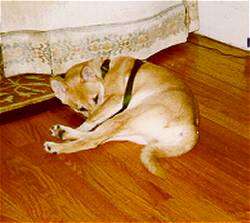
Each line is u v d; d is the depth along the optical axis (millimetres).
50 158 1200
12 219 1004
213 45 1941
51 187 1099
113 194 1075
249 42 1852
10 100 1419
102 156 1211
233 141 1284
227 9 1890
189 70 1705
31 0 1422
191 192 1082
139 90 1235
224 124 1367
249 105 1477
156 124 1170
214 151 1237
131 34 1626
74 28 1511
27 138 1281
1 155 1209
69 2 1458
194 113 1197
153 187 1097
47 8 1444
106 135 1200
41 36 1486
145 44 1695
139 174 1143
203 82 1617
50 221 997
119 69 1264
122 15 1585
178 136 1161
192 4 1904
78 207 1036
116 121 1201
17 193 1079
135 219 1001
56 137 1283
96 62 1278
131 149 1242
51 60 1516
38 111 1414
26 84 1515
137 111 1200
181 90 1219
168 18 1761
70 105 1275
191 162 1188
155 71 1253
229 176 1141
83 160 1194
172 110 1174
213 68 1726
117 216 1010
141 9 1631
